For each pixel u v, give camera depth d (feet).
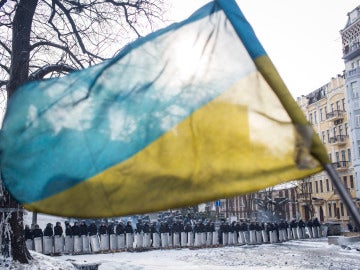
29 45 35.27
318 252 66.85
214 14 7.61
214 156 6.84
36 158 7.20
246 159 6.74
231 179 6.70
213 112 7.08
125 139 7.23
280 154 6.60
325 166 6.38
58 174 7.14
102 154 7.18
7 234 32.91
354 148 166.30
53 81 7.56
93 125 7.34
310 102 204.85
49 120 7.34
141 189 6.96
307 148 6.47
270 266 49.60
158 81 7.46
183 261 54.65
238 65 7.23
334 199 176.96
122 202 6.92
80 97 7.47
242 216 211.41
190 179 6.86
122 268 46.34
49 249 64.13
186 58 7.47
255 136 6.80
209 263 52.47
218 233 83.10
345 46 176.24
